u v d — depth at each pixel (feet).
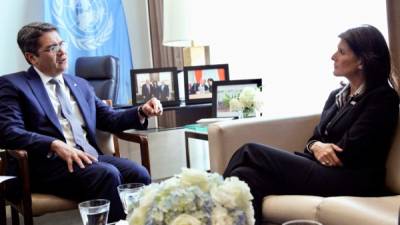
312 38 8.76
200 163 10.01
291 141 6.93
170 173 9.93
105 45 13.82
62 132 6.97
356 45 5.91
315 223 2.82
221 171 6.41
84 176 6.31
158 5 13.46
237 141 6.51
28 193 6.03
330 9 8.34
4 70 12.63
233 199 2.77
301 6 8.95
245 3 10.43
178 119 10.46
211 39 9.96
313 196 5.33
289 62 9.35
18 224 7.41
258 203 5.51
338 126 6.03
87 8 13.50
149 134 9.66
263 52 10.02
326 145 5.86
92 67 11.79
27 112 6.87
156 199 2.77
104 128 7.82
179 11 9.66
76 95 7.52
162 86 9.98
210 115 9.84
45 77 7.22
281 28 9.47
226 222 2.68
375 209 4.52
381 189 5.70
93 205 3.84
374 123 5.56
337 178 5.56
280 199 5.37
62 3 13.14
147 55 14.85
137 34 14.74
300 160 5.78
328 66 8.48
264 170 5.69
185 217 2.62
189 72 9.86
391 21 6.63
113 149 8.17
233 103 8.33
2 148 6.57
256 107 8.30
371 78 5.85
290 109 9.41
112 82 11.66
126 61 14.10
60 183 6.38
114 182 6.30
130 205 3.10
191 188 2.73
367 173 5.56
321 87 8.68
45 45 7.01
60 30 13.04
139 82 9.88
